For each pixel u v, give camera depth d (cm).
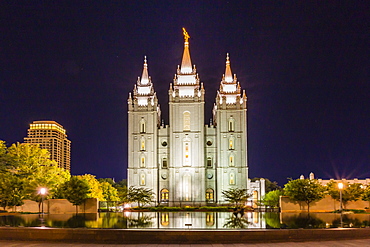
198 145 9681
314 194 6438
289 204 6819
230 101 9962
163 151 9981
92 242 2525
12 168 7112
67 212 6606
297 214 5453
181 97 9875
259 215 5306
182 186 9562
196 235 2497
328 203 6738
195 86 9925
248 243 2477
